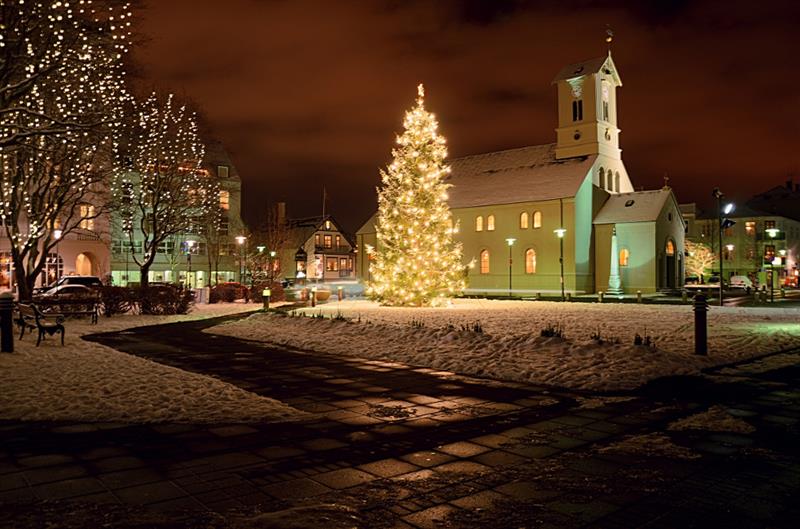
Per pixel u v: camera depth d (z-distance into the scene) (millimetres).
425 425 8805
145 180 36531
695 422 8914
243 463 6984
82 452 7383
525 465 6949
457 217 65375
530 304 39594
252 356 16094
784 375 12734
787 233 89750
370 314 29625
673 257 59844
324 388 11648
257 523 5105
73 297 27703
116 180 37156
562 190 58562
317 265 93188
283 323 22906
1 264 51281
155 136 35062
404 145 36156
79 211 55125
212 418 8984
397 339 17797
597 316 28219
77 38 21234
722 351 15766
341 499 5867
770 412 9562
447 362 14094
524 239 60438
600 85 62562
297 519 5219
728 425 8719
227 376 12992
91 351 16047
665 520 5383
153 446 7641
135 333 22188
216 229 60375
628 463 7012
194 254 68438
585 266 58531
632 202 59469
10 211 27609
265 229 73438
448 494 6020
